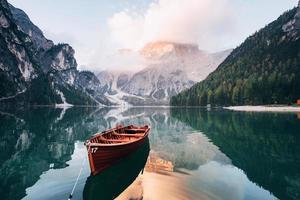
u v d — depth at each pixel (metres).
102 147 19.67
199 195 15.97
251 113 99.12
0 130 46.19
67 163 24.22
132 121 76.25
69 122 68.69
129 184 17.88
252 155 27.14
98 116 103.81
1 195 16.20
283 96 141.88
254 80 155.38
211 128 51.28
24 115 89.38
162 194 16.08
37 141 36.47
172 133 44.97
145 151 29.22
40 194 16.38
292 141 35.06
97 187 17.50
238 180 18.88
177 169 21.66
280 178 19.44
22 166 23.08
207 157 26.16
